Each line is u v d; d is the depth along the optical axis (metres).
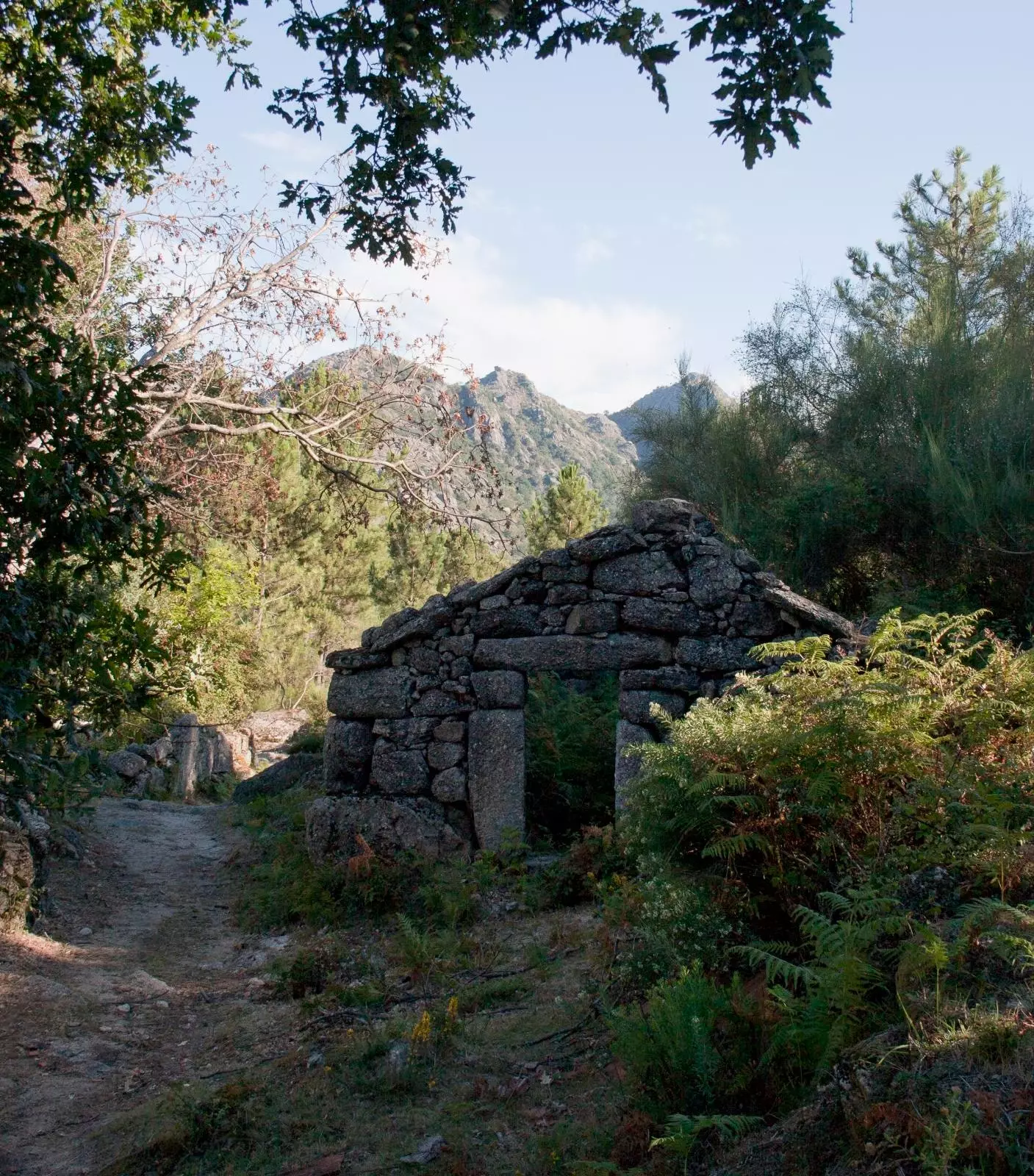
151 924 9.62
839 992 3.92
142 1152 4.82
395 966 7.55
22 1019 6.66
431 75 6.22
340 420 16.98
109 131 6.91
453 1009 5.74
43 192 13.43
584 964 6.56
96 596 5.71
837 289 17.67
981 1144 2.85
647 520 9.90
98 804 15.22
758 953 4.60
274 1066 5.76
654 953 5.43
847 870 5.23
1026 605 11.70
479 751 10.04
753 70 5.16
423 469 17.30
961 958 3.89
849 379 16.00
